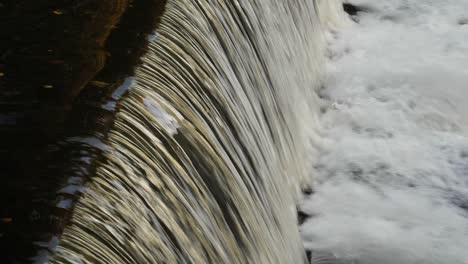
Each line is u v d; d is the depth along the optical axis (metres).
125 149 5.16
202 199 5.85
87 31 6.32
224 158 6.50
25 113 5.30
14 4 6.67
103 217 4.63
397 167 10.04
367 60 12.32
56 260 4.20
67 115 5.29
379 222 9.12
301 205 9.14
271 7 9.27
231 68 7.43
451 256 8.73
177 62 6.37
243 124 7.29
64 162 4.83
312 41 11.45
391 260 8.66
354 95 11.49
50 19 6.52
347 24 13.41
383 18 13.60
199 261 5.53
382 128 10.80
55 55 6.04
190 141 5.94
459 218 9.30
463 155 10.32
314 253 8.70
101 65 5.90
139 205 4.97
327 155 10.23
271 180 7.82
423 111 11.20
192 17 6.91
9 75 5.78
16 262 4.16
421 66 12.12
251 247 6.60
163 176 5.39
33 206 4.50
